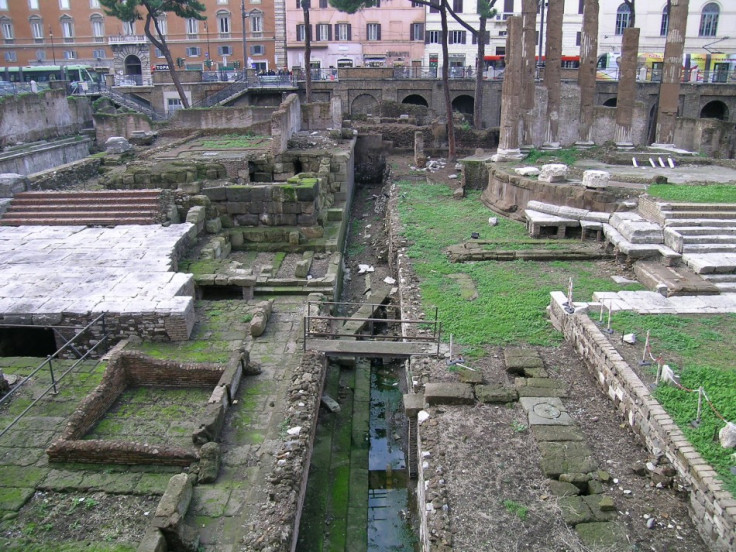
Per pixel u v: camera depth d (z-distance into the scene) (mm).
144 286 14602
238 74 45062
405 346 12516
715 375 9891
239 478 9227
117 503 8734
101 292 14281
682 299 13227
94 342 13414
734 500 7176
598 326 11781
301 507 9680
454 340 12508
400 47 54656
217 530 8219
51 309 13414
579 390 10750
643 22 52406
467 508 8078
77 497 8836
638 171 22766
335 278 16734
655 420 8797
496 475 8656
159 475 9273
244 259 18578
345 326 15031
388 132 34500
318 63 54031
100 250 16922
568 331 12453
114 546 7984
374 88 43969
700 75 47062
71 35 57719
